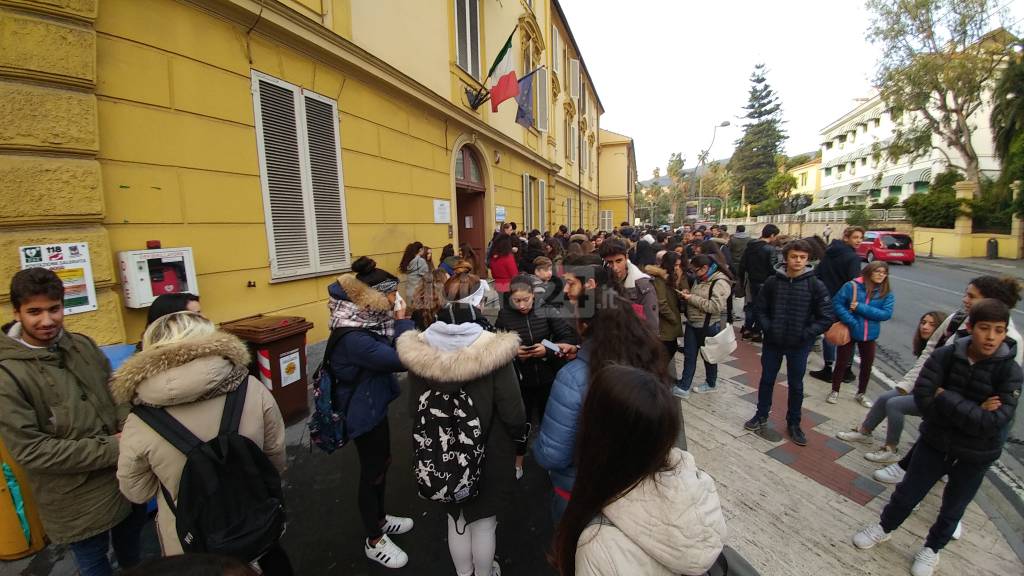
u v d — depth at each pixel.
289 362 4.20
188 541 1.50
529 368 3.36
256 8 4.30
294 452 3.79
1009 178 18.98
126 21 3.38
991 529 2.82
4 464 2.41
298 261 5.03
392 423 4.43
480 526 2.22
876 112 37.38
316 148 5.25
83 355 2.03
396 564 2.53
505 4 11.38
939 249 22.08
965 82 20.89
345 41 5.40
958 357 2.29
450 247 7.07
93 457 1.85
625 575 1.05
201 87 3.94
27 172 2.81
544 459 1.91
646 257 7.54
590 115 28.95
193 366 1.55
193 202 3.90
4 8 2.73
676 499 1.09
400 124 6.94
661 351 1.83
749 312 7.25
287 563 1.93
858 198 39.91
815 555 2.60
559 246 7.50
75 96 3.02
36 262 2.82
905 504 2.49
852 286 4.56
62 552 2.56
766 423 4.05
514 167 12.85
